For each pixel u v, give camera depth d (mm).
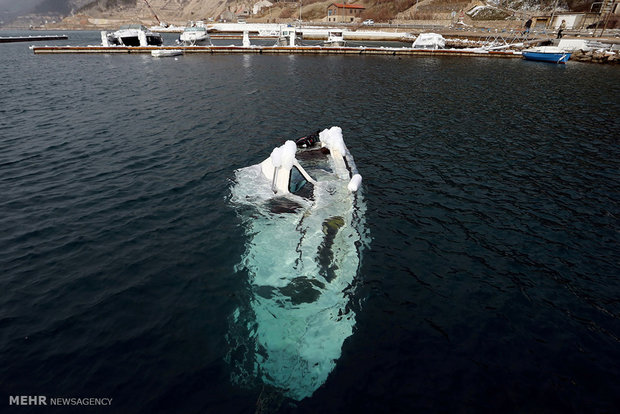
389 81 44375
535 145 21328
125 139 20703
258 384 6840
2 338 7762
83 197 13938
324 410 6461
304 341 7535
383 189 15117
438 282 9867
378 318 8539
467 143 21375
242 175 15398
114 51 76312
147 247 10922
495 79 48094
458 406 6656
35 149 19062
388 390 6867
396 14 157000
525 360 7637
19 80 41875
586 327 8539
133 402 6566
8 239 11203
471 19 129500
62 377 6996
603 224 12938
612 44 74938
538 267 10617
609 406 6715
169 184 15055
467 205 14039
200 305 8727
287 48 79125
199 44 91125
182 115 26172
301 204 12352
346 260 10102
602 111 30625
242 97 33031
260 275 9281
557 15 106688
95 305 8750
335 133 15391
